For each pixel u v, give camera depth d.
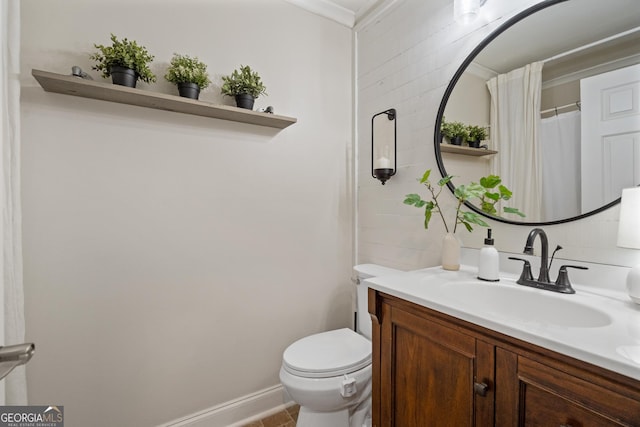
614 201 0.89
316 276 1.84
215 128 1.50
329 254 1.89
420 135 1.51
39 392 1.15
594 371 0.54
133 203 1.32
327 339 1.49
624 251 0.87
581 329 0.64
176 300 1.42
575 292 0.89
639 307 0.77
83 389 1.23
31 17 1.12
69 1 1.19
